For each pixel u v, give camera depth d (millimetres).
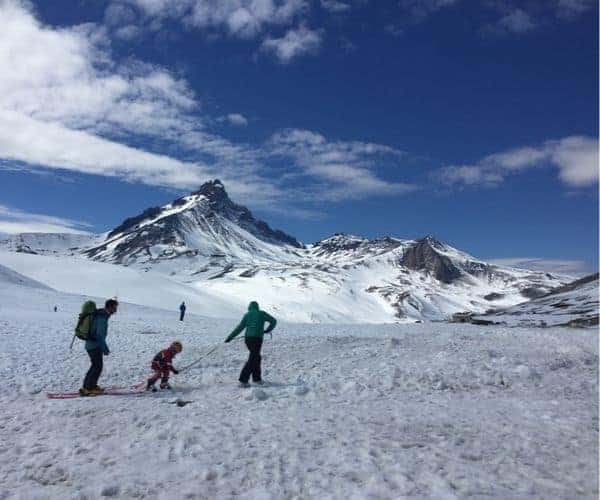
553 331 31844
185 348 20891
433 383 12078
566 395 10867
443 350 18062
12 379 13641
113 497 5812
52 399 11391
